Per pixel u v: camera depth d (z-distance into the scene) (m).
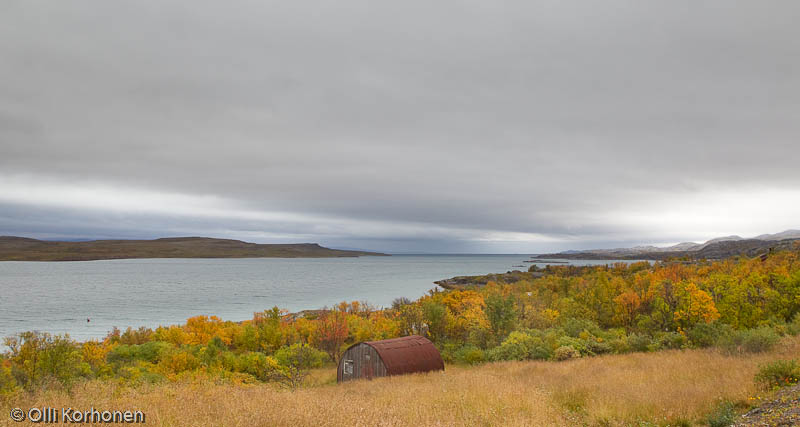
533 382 18.66
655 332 42.34
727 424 10.22
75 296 168.12
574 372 21.88
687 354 24.58
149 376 28.52
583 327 45.00
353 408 11.12
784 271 55.56
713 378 15.65
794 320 36.84
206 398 11.71
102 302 149.25
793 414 9.42
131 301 152.38
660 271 86.25
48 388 13.11
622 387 15.69
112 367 36.69
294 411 9.97
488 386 17.45
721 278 49.19
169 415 9.18
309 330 60.38
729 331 30.77
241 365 38.28
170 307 136.50
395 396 15.64
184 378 22.91
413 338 31.22
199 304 144.00
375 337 57.66
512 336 39.16
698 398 12.74
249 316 117.94
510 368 26.70
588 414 12.49
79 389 12.32
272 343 58.03
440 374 26.23
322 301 149.00
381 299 153.62
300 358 39.03
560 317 55.91
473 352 39.12
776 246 130.88
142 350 47.25
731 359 19.66
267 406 10.49
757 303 42.72
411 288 196.25
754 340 22.53
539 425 10.78
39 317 115.12
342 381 30.86
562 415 12.46
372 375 28.72
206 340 64.00
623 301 55.62
